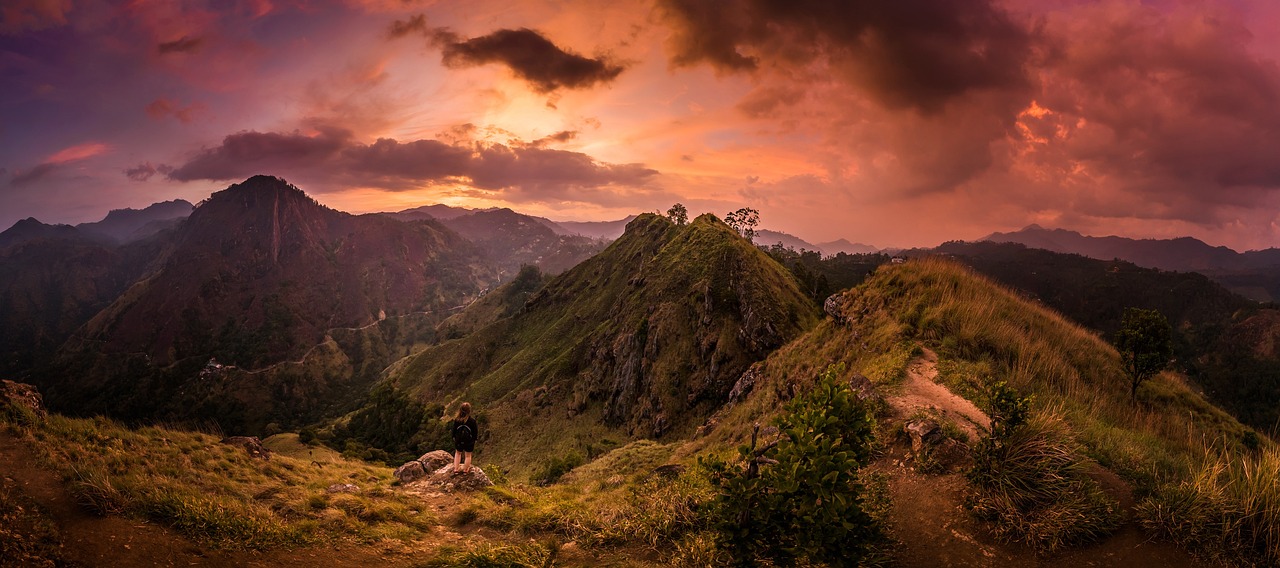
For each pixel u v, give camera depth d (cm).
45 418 985
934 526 702
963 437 837
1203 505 621
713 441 1792
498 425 8850
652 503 895
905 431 899
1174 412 1238
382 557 759
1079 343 1465
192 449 1129
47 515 659
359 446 6956
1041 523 645
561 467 3381
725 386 6638
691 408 6831
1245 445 1125
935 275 1695
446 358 14788
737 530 663
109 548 628
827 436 652
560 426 8306
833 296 2114
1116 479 718
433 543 844
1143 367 1194
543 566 732
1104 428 924
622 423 7588
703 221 11006
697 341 7438
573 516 913
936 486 772
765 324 6900
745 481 667
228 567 650
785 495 642
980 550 646
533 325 14012
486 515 966
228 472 1068
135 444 1020
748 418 1809
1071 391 1137
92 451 902
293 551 727
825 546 611
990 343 1303
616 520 875
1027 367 1194
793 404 711
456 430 1204
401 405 9869
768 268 8494
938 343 1318
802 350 2016
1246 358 16238
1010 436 732
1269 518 579
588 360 9338
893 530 715
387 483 1241
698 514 823
